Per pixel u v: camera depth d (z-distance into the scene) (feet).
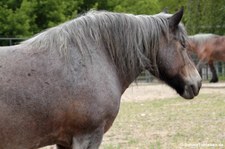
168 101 56.65
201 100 56.08
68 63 15.75
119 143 30.09
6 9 88.74
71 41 16.15
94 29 16.65
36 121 15.23
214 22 97.09
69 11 98.12
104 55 16.74
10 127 14.89
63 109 15.48
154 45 17.62
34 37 16.26
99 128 16.08
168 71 17.94
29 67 15.30
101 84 16.07
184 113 44.65
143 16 17.85
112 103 16.33
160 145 29.32
